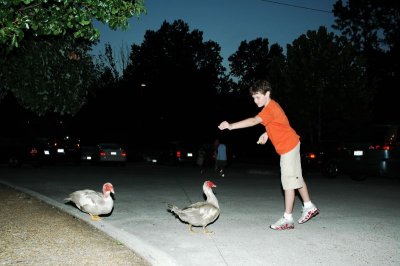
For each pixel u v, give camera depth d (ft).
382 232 24.85
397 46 117.91
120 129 174.70
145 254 19.83
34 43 25.91
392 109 110.52
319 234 24.27
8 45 22.86
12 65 25.90
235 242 22.58
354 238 23.41
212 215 23.85
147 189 45.47
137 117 172.14
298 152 25.14
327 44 89.66
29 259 18.76
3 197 36.04
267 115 24.32
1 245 20.80
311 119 92.17
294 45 92.99
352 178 56.18
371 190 44.68
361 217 29.30
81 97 28.22
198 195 40.91
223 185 49.78
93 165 90.58
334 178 60.08
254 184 50.98
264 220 28.35
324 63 88.43
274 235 24.08
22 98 26.58
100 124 175.32
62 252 19.95
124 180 55.31
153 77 186.70
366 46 136.87
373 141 50.70
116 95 170.71
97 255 19.76
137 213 31.01
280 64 98.68
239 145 137.18
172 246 21.84
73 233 23.65
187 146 88.74
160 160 95.91
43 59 26.32
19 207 31.30
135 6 22.58
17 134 83.92
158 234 24.41
